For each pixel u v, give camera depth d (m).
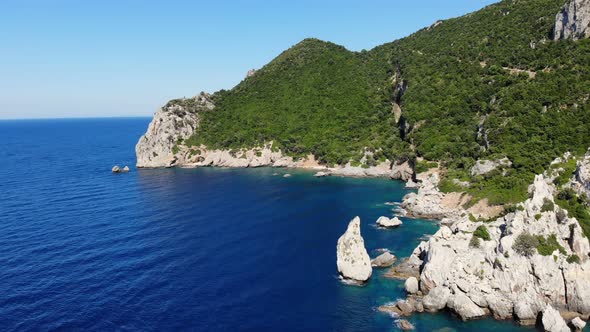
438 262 71.56
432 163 153.00
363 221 115.19
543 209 68.25
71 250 94.19
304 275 81.44
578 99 125.38
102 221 116.44
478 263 68.44
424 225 110.69
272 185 166.25
